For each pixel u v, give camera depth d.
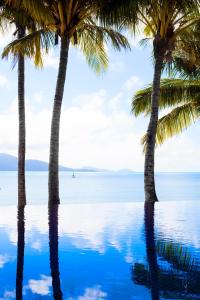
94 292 4.84
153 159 15.41
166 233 9.00
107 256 6.67
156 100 15.23
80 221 10.83
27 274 5.61
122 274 5.59
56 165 14.66
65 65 14.55
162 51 15.10
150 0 13.48
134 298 4.61
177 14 14.88
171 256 6.64
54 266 6.01
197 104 18.36
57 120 14.56
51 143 14.61
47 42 14.64
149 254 6.82
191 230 9.43
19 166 16.38
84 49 17.50
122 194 49.50
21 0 13.30
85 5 14.22
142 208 14.33
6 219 11.13
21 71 16.47
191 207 14.89
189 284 5.11
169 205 15.39
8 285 5.09
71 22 14.38
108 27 15.52
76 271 5.74
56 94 14.54
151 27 15.16
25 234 8.73
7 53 14.49
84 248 7.30
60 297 4.66
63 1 14.17
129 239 8.23
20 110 16.47
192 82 17.83
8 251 7.01
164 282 5.21
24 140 16.50
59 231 9.15
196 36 15.50
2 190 66.31
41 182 117.38
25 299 4.59
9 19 15.52
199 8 13.81
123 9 13.11
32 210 13.55
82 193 52.53
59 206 14.55
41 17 13.15
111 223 10.50
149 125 15.34
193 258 6.50
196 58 16.22
